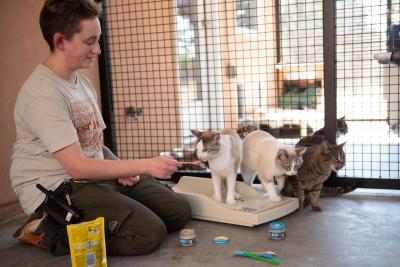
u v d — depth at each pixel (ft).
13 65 7.97
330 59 8.09
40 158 5.68
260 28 15.72
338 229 6.42
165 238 6.04
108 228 5.53
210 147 6.71
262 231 6.51
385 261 5.23
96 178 5.28
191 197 7.22
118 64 11.03
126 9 11.16
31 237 6.10
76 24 5.18
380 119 12.75
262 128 13.87
